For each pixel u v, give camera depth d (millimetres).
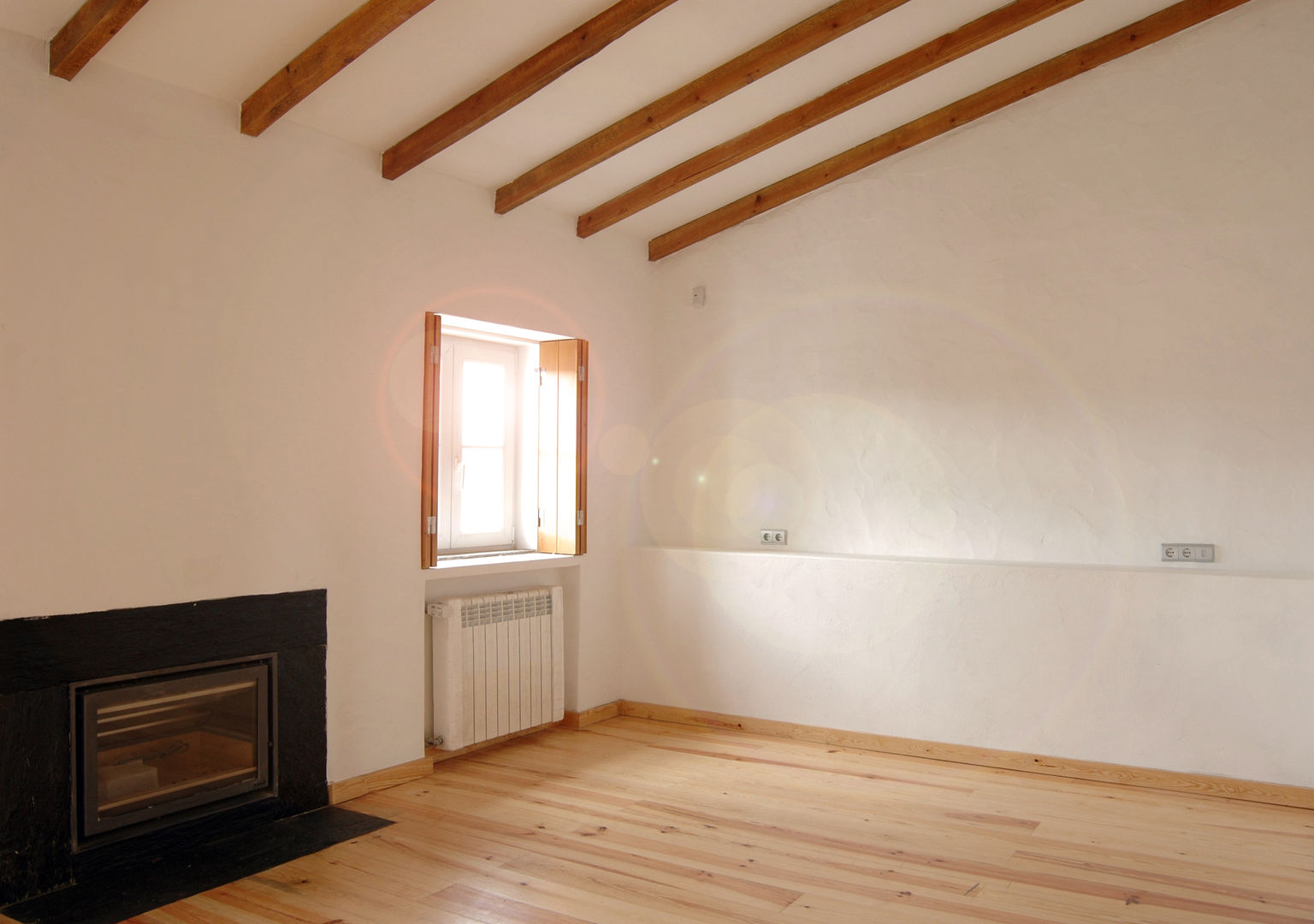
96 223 3268
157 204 3445
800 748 4977
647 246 6016
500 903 3064
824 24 3793
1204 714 4176
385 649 4262
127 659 3336
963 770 4559
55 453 3152
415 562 4406
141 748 3408
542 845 3574
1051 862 3408
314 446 3971
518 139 4426
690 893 3145
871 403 5293
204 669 3576
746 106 4496
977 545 4977
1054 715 4477
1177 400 4508
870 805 4051
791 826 3785
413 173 4441
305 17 3264
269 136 3830
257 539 3754
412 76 3750
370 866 3365
